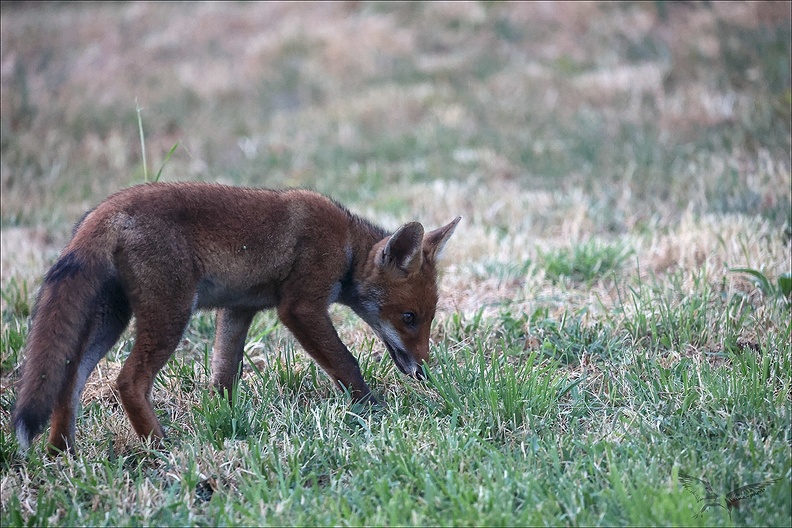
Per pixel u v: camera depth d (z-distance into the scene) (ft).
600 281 42.55
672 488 21.76
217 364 32.07
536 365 32.99
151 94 99.55
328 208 31.78
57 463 26.43
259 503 22.74
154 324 27.63
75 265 26.50
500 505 21.48
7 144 79.92
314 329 30.71
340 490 23.48
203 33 123.54
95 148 82.33
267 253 30.07
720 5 99.19
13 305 43.01
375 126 89.97
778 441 24.59
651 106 80.38
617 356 32.76
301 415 28.94
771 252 42.45
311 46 114.52
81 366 28.22
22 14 132.16
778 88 72.90
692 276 39.40
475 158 74.90
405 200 63.46
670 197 57.31
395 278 31.68
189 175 76.02
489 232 52.49
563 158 71.61
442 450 25.00
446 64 106.01
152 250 27.43
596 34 106.22
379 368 33.35
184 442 27.25
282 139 86.84
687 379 28.86
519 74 98.99
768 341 32.01
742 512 21.31
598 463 24.06
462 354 34.47
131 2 140.36
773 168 57.88
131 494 24.20
